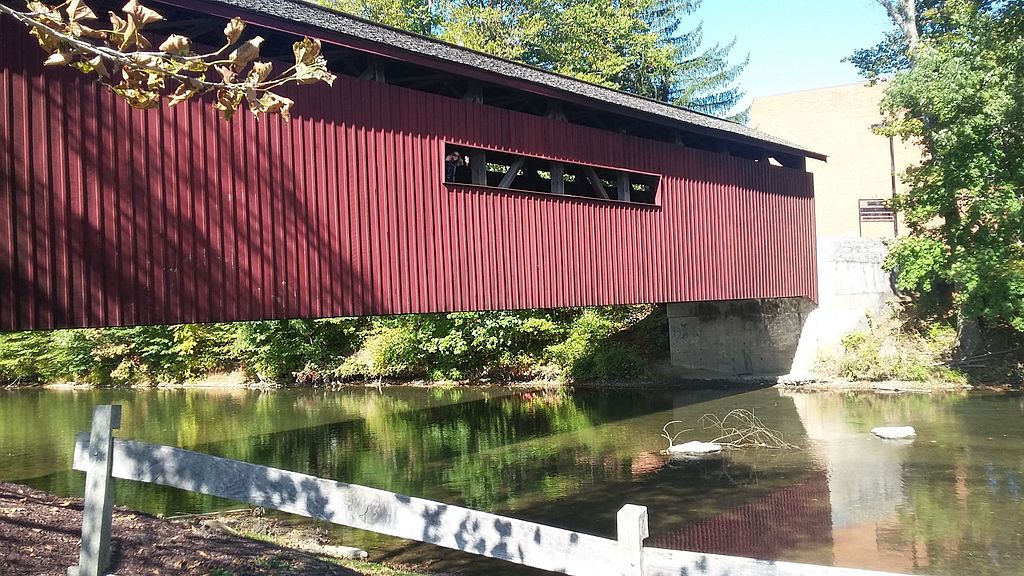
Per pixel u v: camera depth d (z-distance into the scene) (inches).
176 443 485.1
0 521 209.8
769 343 683.4
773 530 288.5
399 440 488.7
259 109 116.8
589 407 607.2
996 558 253.9
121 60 107.3
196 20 287.3
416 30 1083.9
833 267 663.1
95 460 166.6
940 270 625.3
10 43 242.7
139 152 269.0
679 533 286.8
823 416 518.3
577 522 301.9
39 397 790.5
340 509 152.4
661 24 1296.8
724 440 456.4
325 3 1073.5
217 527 265.9
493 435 501.0
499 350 813.9
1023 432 446.6
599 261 448.5
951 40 622.2
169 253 274.5
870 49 730.2
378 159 340.8
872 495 331.3
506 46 1024.2
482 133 386.0
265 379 869.8
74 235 252.5
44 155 247.4
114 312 260.1
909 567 247.8
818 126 1061.1
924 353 649.0
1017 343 651.5
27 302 241.1
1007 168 611.8
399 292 346.3
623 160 467.8
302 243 312.7
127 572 177.9
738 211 562.9
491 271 387.9
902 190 1005.2
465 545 141.3
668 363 743.1
